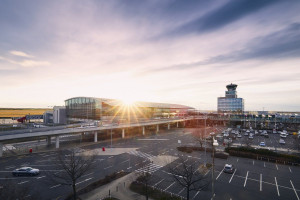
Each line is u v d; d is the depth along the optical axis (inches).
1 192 666.8
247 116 4613.7
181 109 6003.9
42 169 1224.2
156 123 3235.7
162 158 1534.2
